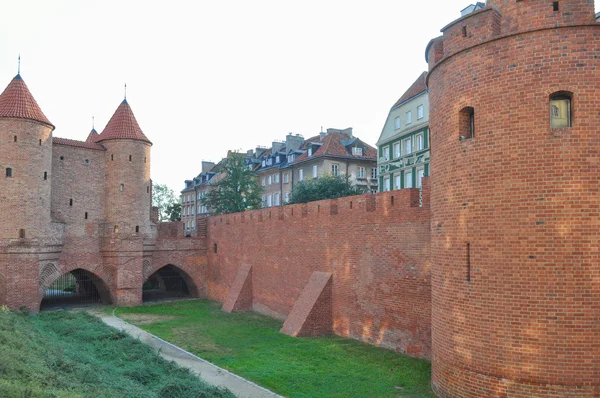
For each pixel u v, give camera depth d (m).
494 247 13.53
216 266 41.50
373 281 23.64
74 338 25.17
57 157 36.94
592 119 12.59
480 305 13.79
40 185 33.94
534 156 12.96
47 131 34.69
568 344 12.52
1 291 32.22
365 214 24.28
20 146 33.06
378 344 23.20
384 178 50.62
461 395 14.30
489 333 13.55
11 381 12.14
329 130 64.12
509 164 13.31
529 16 13.10
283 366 20.19
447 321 14.99
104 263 38.69
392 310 22.39
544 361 12.69
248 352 22.88
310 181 49.31
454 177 14.75
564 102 13.10
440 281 15.46
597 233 12.49
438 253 15.63
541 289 12.78
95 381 15.02
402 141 47.06
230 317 32.66
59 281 52.06
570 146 12.64
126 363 19.94
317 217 28.12
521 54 13.19
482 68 13.92
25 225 32.94
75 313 33.34
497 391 13.30
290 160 63.97
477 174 13.98
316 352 22.42
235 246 38.34
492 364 13.45
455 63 14.73
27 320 28.86
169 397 15.44
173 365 19.48
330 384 17.69
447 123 15.09
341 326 25.88
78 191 37.81
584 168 12.57
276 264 32.34
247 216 36.47
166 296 43.97
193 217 92.69
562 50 12.76
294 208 30.47
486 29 13.81
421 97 43.75
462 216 14.41
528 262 12.96
